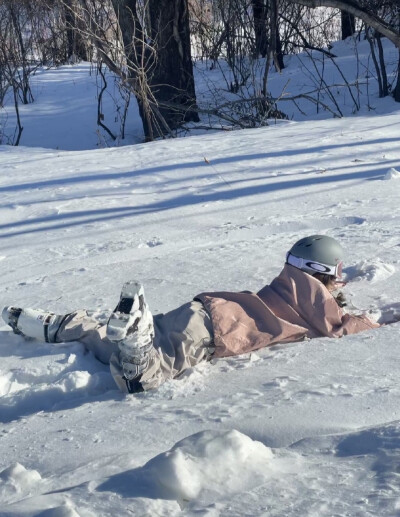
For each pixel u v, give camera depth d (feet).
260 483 7.29
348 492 6.98
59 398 11.87
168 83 55.26
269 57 55.36
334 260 13.50
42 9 74.84
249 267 17.79
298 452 8.11
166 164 34.22
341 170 29.55
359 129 39.93
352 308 14.28
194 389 11.32
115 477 7.56
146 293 16.63
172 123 55.83
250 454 7.60
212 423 9.57
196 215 24.67
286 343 13.01
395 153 32.35
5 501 7.87
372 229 20.43
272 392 10.48
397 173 27.27
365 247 18.72
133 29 53.83
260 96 58.95
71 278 18.58
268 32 67.67
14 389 12.60
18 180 33.22
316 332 13.19
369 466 7.46
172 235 22.49
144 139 56.13
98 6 63.93
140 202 27.58
